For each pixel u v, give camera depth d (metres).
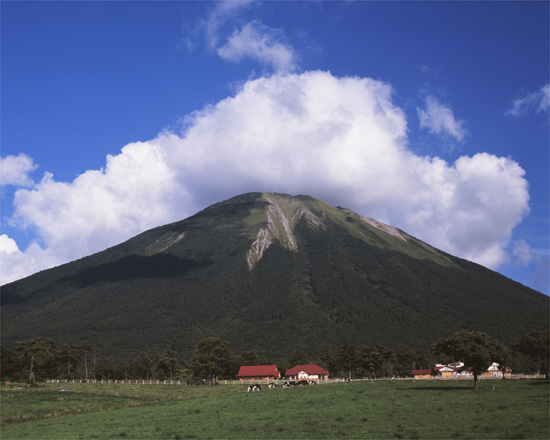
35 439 52.56
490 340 85.12
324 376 160.75
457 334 85.81
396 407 62.69
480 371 83.19
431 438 44.28
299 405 69.25
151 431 53.28
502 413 54.25
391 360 193.00
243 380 159.38
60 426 60.84
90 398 95.06
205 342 172.12
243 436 48.75
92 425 60.00
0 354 167.25
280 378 165.12
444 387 89.00
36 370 169.38
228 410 67.38
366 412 59.56
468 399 67.69
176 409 71.25
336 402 70.62
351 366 189.38
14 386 127.19
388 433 46.88
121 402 87.88
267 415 60.72
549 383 89.44
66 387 126.06
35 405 83.75
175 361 199.75
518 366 171.38
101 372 187.38
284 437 47.53
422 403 65.50
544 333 110.06
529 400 63.47
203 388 123.06
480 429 46.56
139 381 156.62
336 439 45.62
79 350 192.25
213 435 49.72
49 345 176.25
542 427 45.97
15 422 67.62
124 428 56.22
